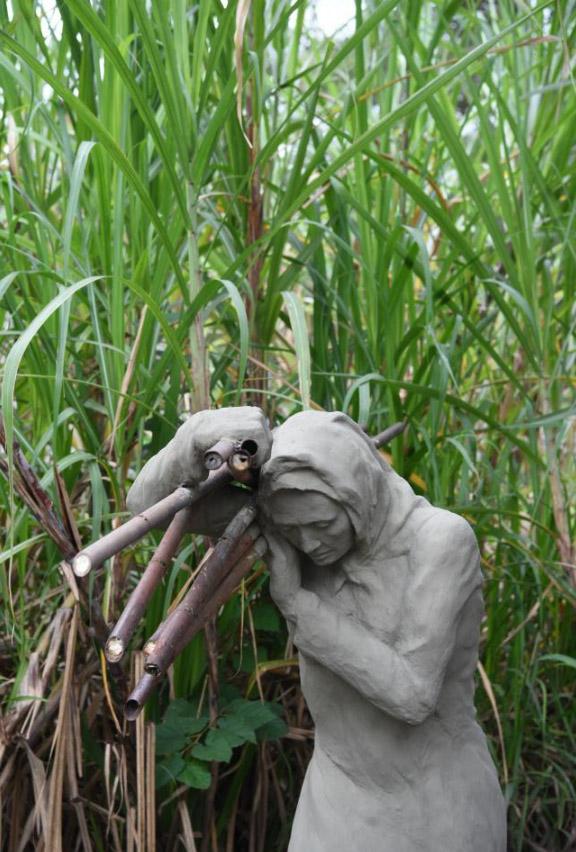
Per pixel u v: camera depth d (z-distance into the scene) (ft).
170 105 6.63
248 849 8.01
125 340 7.84
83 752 7.43
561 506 8.21
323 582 5.27
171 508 4.60
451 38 8.67
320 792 5.40
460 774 5.40
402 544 5.18
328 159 10.12
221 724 7.18
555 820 8.48
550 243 9.32
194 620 4.50
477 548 5.24
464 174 7.91
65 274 6.59
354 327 8.00
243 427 4.69
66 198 7.78
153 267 7.69
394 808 5.26
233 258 7.88
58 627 7.00
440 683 5.04
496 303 8.35
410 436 8.38
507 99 9.42
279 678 8.15
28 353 7.13
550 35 8.84
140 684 4.24
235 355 8.18
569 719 8.71
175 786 7.38
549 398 8.41
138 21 6.28
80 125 7.41
